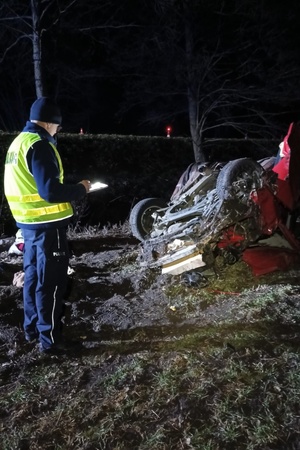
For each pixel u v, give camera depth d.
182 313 4.98
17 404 3.74
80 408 3.65
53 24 10.49
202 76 14.00
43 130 4.16
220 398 3.64
